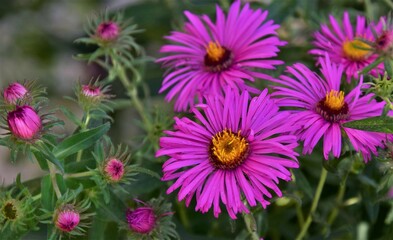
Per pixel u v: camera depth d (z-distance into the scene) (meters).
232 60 0.32
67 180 0.30
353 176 0.33
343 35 0.33
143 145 0.35
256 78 0.33
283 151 0.28
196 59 0.33
